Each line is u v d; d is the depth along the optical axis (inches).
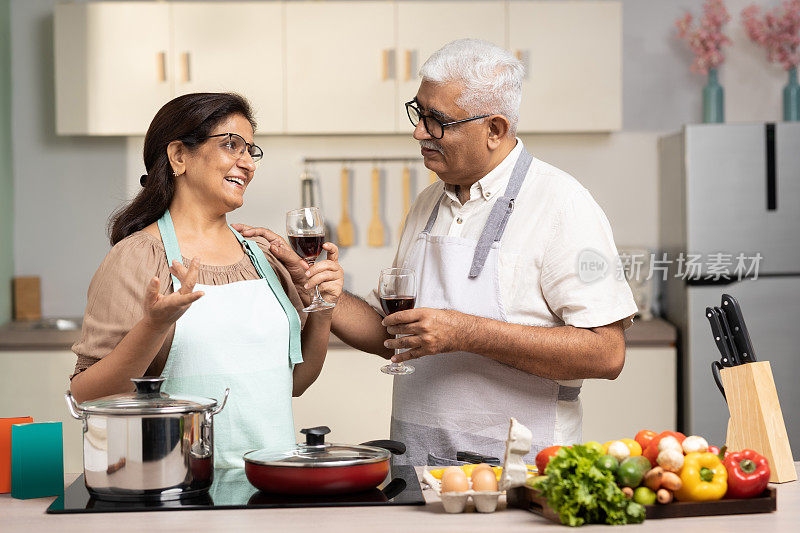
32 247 169.3
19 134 168.1
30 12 166.7
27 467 59.3
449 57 75.7
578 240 75.3
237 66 156.7
